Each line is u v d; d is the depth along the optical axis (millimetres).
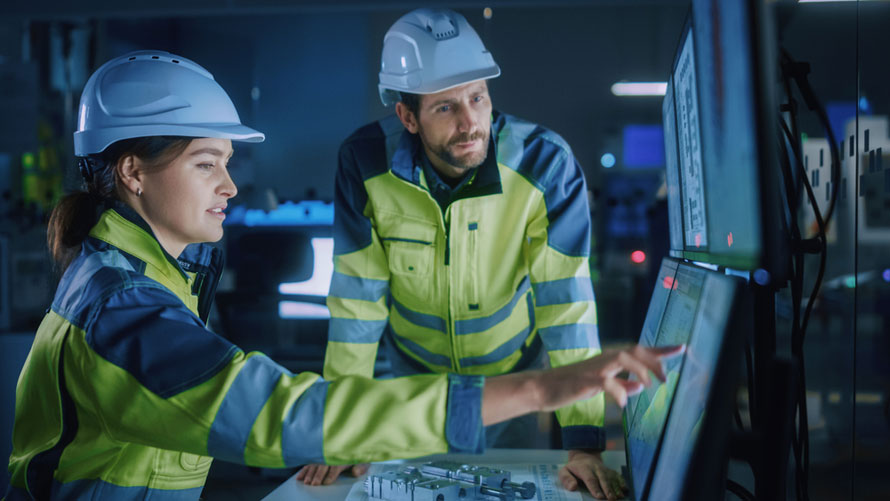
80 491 884
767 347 729
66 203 930
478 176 1566
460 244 1615
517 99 6156
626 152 5961
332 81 6012
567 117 6137
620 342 5176
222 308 3568
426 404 730
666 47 6043
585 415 1366
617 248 5688
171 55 958
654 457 744
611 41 6078
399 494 1119
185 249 1057
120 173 918
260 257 3508
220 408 745
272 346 3869
